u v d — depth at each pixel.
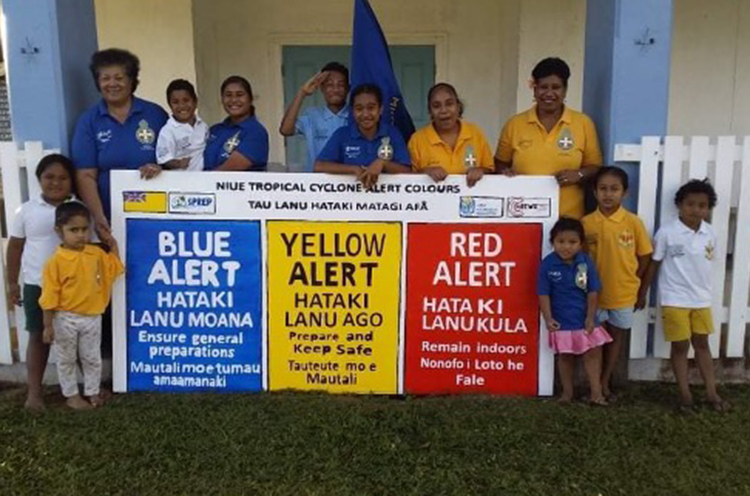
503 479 3.18
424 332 4.05
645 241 3.91
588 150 4.06
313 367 4.09
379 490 3.10
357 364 4.08
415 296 4.03
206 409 3.86
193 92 4.22
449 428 3.64
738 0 6.93
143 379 4.11
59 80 4.04
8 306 4.19
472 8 7.57
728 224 4.07
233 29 7.67
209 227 3.99
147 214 3.99
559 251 3.77
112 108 4.00
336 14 7.62
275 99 7.81
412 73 7.78
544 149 4.00
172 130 4.09
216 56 7.72
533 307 4.02
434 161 4.04
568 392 3.99
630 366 4.27
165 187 3.96
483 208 3.96
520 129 4.09
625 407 3.92
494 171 4.25
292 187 3.96
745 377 4.26
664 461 3.35
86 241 3.74
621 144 4.05
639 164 4.04
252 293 4.04
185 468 3.27
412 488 3.12
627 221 3.88
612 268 3.89
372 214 3.97
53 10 3.97
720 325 4.15
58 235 3.80
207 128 4.40
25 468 3.27
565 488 3.12
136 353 4.09
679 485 3.16
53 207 3.83
